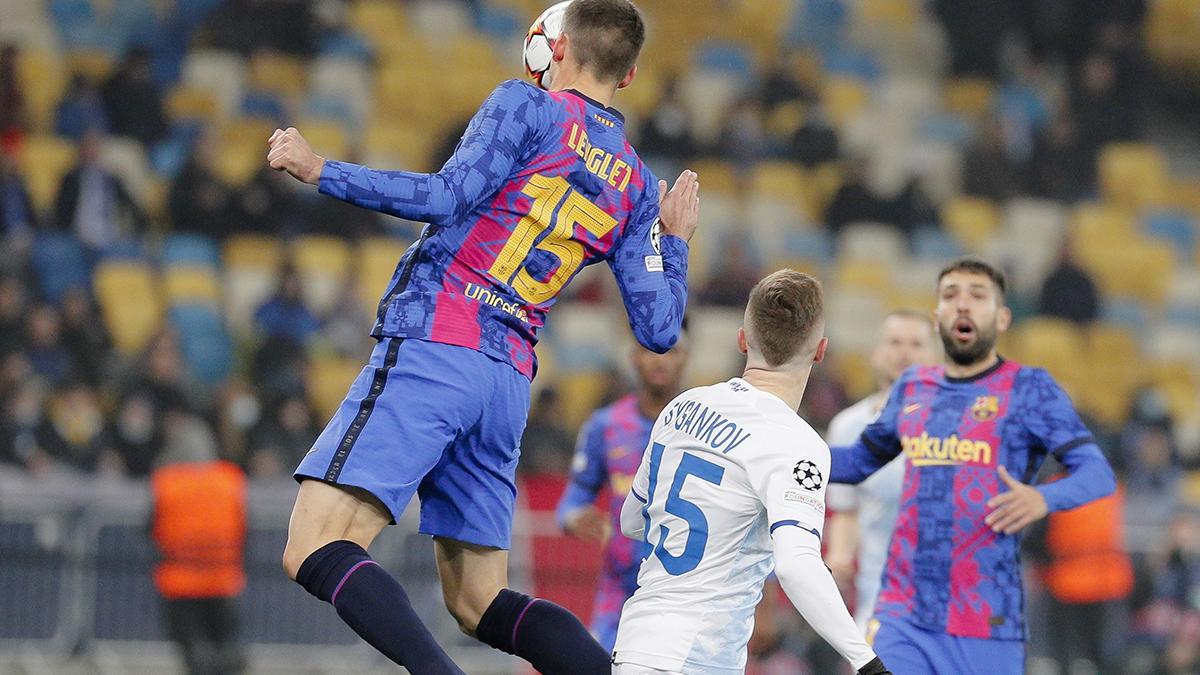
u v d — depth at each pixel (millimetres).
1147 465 45469
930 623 19453
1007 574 19500
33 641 35531
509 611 15102
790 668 35500
